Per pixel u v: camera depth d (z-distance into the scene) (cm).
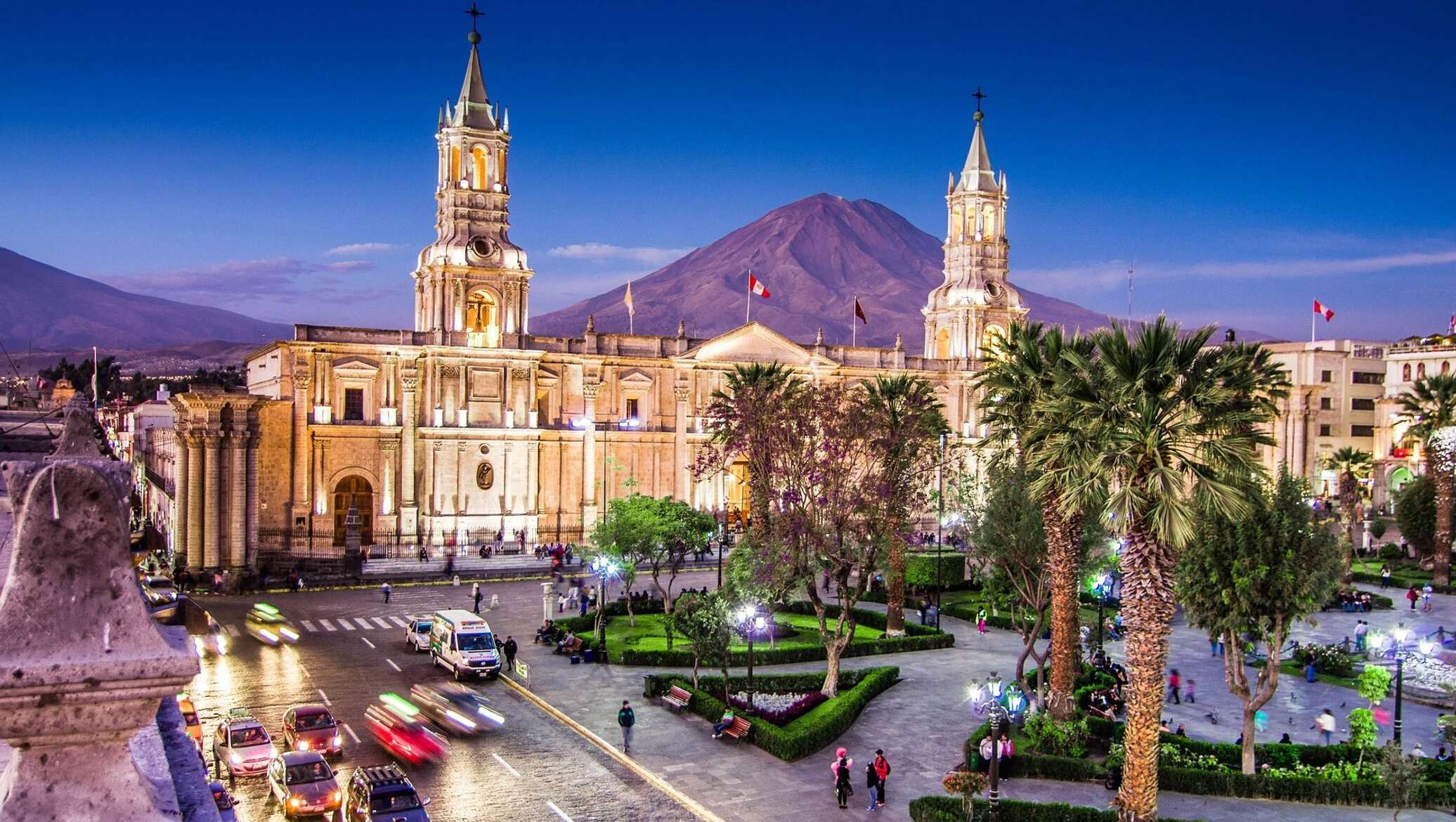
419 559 9019
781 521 5206
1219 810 3803
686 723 4750
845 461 5516
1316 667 6028
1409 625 7188
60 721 647
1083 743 4375
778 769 4162
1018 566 5747
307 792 3509
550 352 10200
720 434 6650
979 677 5728
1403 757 3659
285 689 5194
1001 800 3631
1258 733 4794
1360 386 14200
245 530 8350
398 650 6144
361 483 9431
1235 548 4034
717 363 10831
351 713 4778
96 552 667
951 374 11894
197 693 5081
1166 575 3344
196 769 918
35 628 643
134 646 660
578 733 4603
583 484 10281
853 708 4847
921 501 5784
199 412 8188
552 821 3559
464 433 9625
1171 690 5406
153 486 11162
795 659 5991
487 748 4359
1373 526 10619
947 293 12231
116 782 675
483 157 9869
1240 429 3466
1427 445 9250
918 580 8262
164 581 7550
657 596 7956
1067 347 4053
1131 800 3359
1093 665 5703
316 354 9181
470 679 5447
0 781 698
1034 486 3950
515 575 8875
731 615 4956
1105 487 3512
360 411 9406
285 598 7856
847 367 11344
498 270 9750
